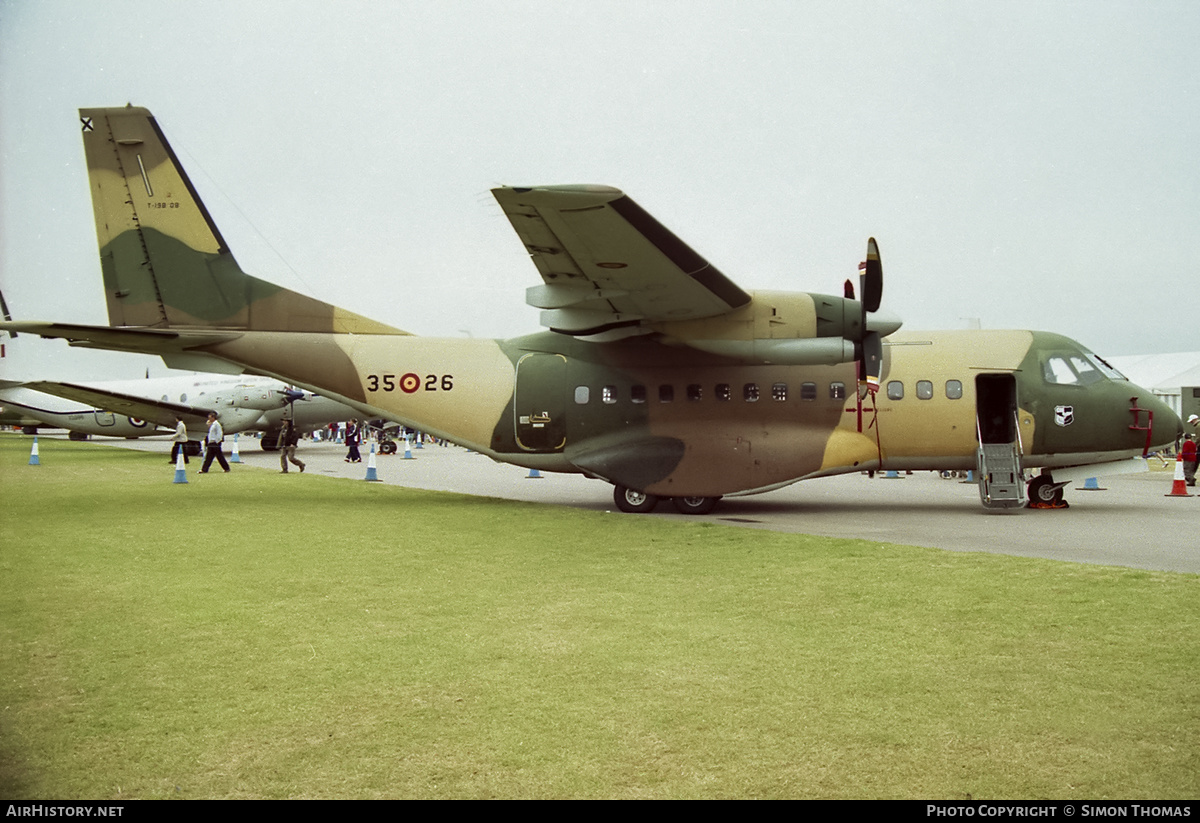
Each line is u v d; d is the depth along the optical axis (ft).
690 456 53.72
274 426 130.72
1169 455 121.49
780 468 53.21
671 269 45.06
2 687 19.07
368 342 59.06
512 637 23.07
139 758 15.31
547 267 45.65
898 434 54.44
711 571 32.01
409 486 72.74
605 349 56.29
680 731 16.43
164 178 59.11
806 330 51.57
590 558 35.06
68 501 58.03
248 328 59.41
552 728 16.63
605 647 22.07
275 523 46.47
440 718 17.20
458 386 57.72
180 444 73.51
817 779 14.32
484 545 38.60
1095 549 37.58
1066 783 14.03
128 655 21.50
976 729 16.30
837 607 25.99
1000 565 32.55
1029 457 55.31
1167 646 21.40
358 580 30.76
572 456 56.54
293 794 13.88
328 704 18.01
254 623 24.66
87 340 58.18
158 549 37.63
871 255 49.34
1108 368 56.44
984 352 55.42
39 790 13.94
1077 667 19.84
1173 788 13.80
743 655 21.18
